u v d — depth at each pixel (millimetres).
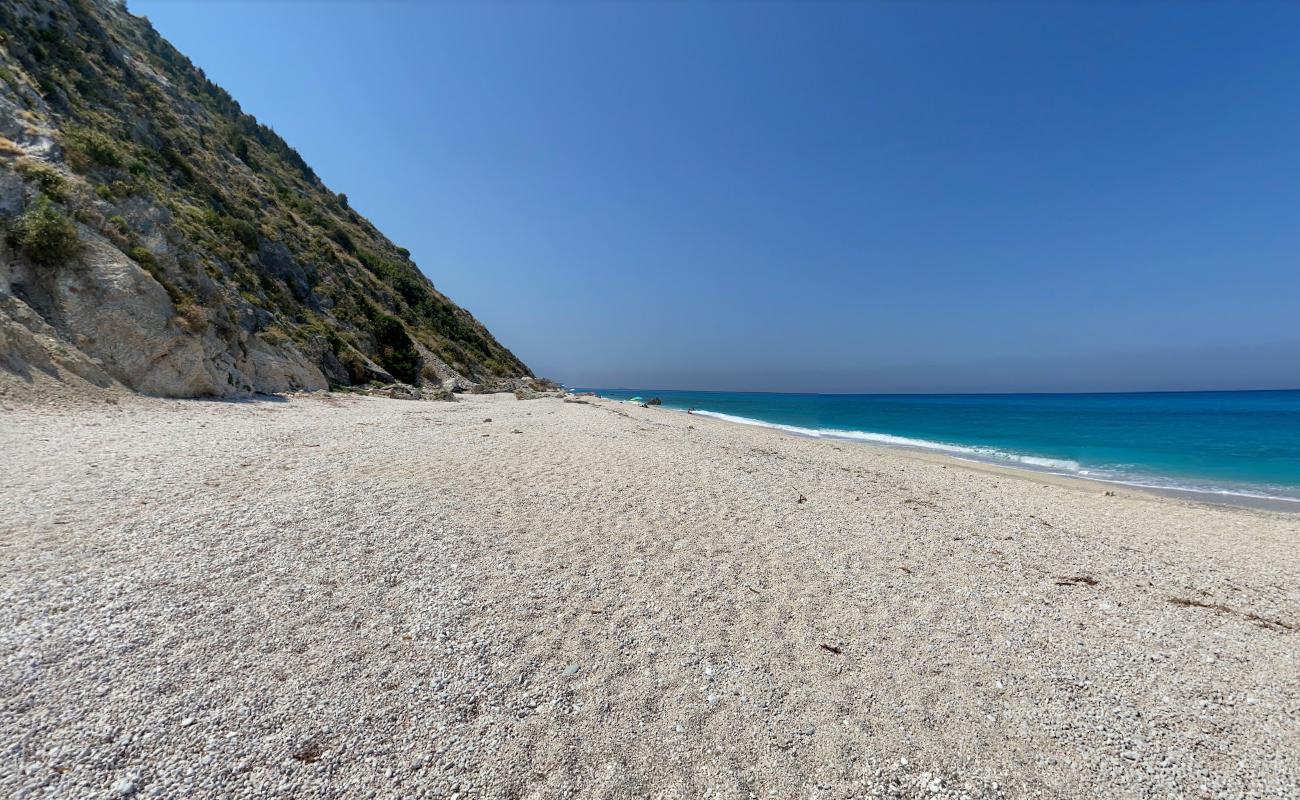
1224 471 21641
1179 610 7172
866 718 4461
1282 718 4812
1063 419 49938
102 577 5367
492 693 4391
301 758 3561
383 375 36938
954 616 6398
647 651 5180
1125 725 4594
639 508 9484
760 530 8852
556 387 76188
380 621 5211
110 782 3215
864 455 21094
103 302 17156
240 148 52406
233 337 23016
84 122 28016
